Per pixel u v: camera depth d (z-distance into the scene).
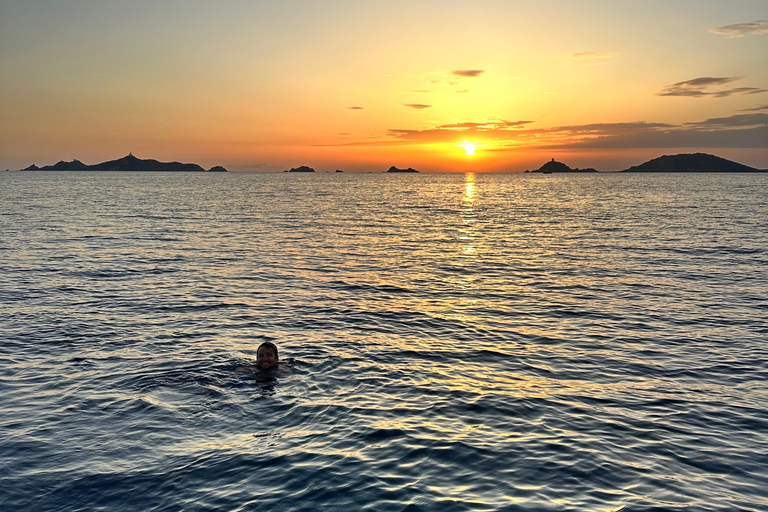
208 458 7.48
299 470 7.17
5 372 10.81
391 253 30.02
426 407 9.38
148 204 70.50
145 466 7.25
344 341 13.48
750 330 14.80
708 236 37.69
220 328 14.51
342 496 6.57
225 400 9.55
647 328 15.00
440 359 12.19
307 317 15.93
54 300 17.45
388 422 8.73
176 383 10.30
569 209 68.50
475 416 9.02
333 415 8.99
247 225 44.97
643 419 8.98
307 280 21.83
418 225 47.03
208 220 48.84
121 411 9.02
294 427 8.52
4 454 7.50
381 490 6.71
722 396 10.09
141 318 15.42
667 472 7.22
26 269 23.00
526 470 7.24
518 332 14.59
